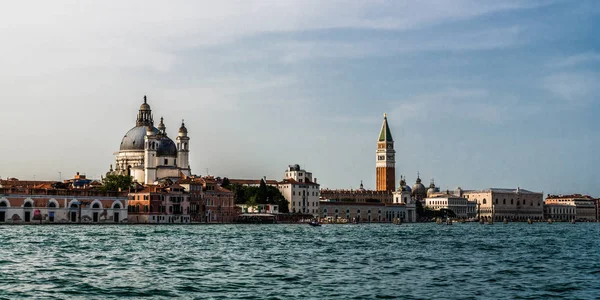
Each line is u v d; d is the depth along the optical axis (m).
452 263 117.94
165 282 90.94
